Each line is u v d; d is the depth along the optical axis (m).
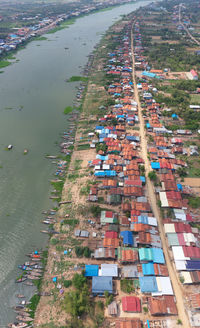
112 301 47.84
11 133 102.31
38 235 62.75
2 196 74.19
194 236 59.03
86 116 112.75
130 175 75.56
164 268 52.44
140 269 52.88
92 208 65.44
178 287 50.22
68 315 46.66
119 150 86.50
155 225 61.41
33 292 51.31
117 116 107.56
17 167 85.06
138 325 44.06
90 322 45.28
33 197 73.75
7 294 51.31
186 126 101.56
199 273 51.25
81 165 84.06
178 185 72.38
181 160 83.94
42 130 104.38
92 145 91.44
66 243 59.75
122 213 66.00
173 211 65.56
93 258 55.94
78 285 48.66
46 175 81.50
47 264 55.97
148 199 69.88
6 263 56.88
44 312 47.75
